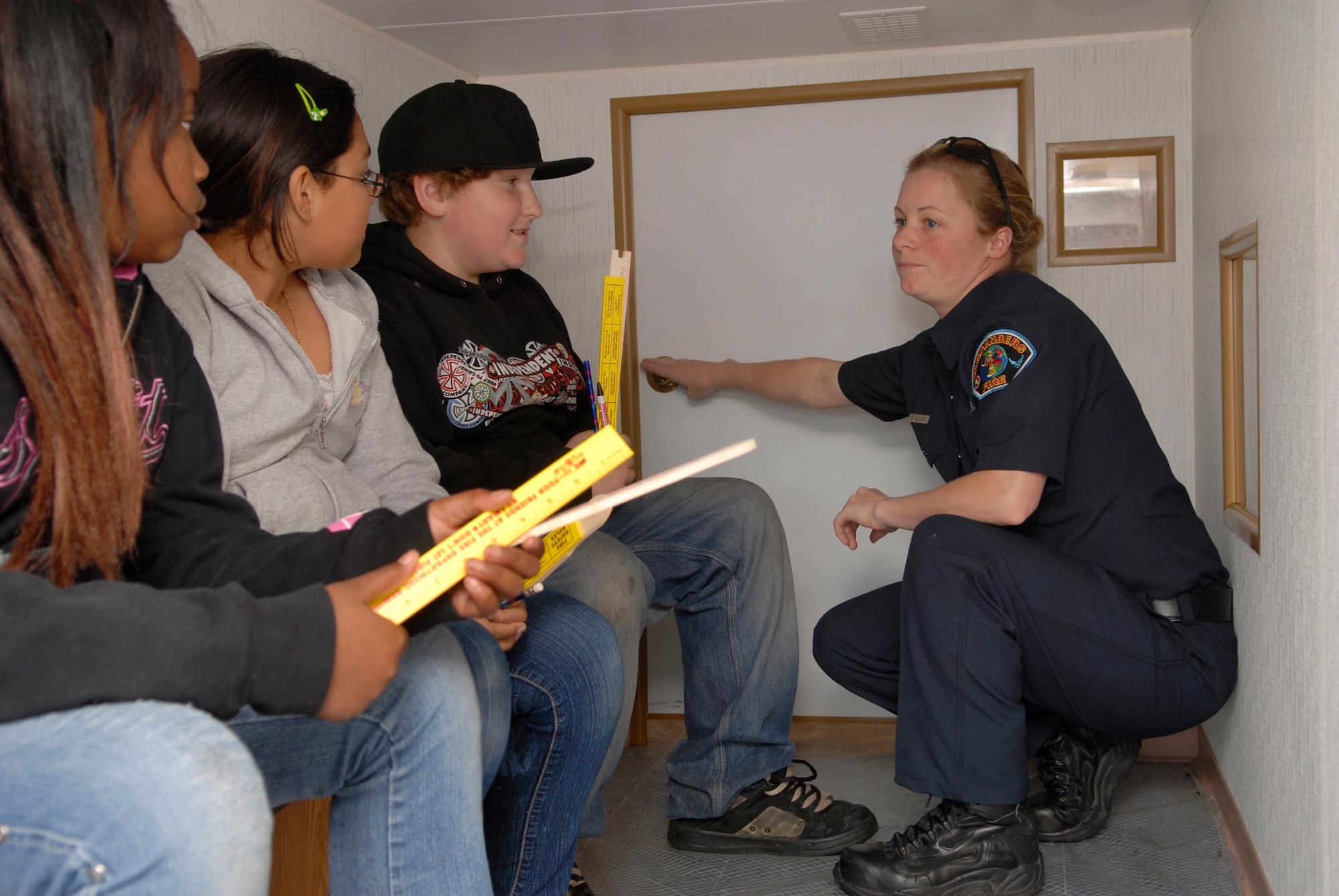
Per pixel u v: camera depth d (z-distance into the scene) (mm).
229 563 858
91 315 744
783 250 2201
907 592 1535
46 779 588
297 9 1636
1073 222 2086
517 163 1627
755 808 1698
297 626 696
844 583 2238
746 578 1763
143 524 881
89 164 736
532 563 847
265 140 1132
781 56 2133
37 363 721
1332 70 1064
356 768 929
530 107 2234
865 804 1830
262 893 644
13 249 716
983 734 1474
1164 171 2029
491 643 1146
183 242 1069
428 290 1607
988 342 1551
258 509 1055
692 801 1714
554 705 1225
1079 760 1659
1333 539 1094
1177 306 2049
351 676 721
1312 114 1144
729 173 2207
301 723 892
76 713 623
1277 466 1329
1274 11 1315
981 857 1482
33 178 717
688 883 1594
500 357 1652
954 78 2084
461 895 933
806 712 2283
